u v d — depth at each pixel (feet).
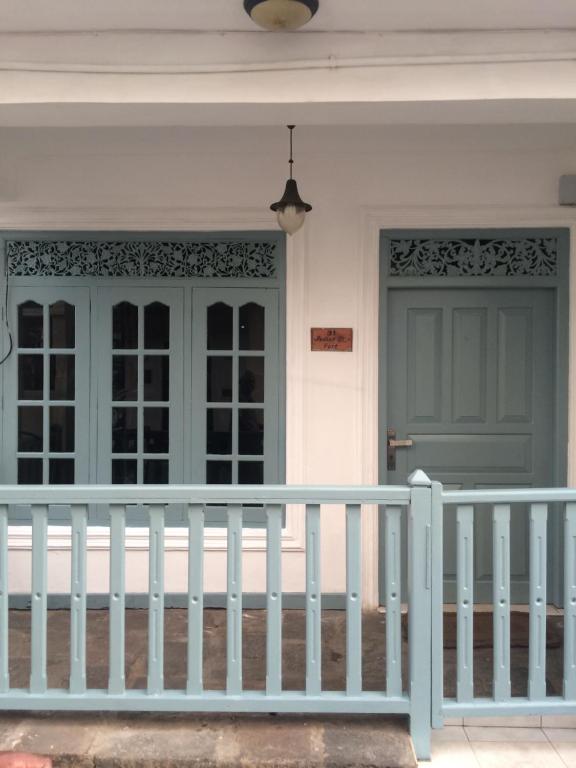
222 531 13.71
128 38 9.60
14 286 14.06
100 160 13.75
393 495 8.61
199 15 9.27
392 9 9.09
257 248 13.96
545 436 13.85
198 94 9.66
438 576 8.61
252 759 8.24
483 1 8.93
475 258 13.70
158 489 8.66
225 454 14.06
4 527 8.82
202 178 13.73
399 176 13.53
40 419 14.16
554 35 9.45
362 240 13.53
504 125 12.09
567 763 8.63
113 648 8.77
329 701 8.66
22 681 10.46
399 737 8.66
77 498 8.68
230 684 8.76
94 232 13.96
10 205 13.76
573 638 8.76
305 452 13.64
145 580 13.78
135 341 14.08
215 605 13.71
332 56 9.57
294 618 13.14
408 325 13.99
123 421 14.11
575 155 13.35
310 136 12.67
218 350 13.99
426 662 8.59
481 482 13.96
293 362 13.61
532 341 13.85
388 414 14.02
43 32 9.57
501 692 8.75
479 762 8.61
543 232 13.57
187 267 13.99
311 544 8.70
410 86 9.59
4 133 12.57
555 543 13.70
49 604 13.80
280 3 8.64
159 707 8.69
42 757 8.35
